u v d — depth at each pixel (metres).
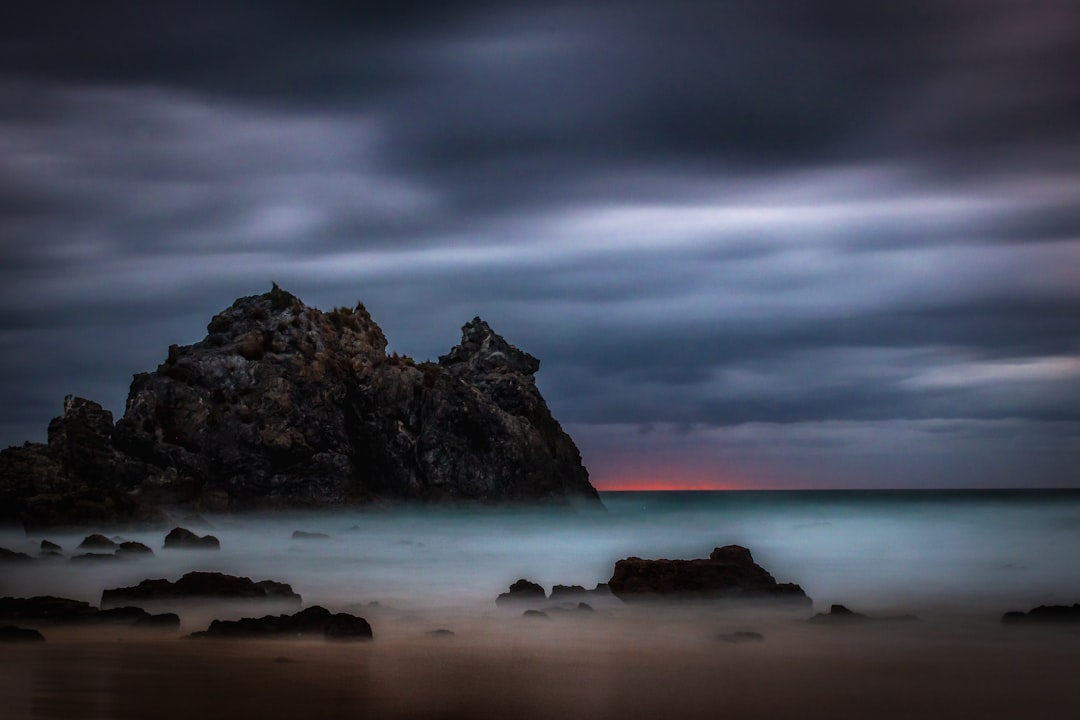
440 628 26.58
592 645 24.53
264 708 18.02
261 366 76.81
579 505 88.94
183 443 73.19
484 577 40.56
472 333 94.00
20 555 43.25
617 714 18.19
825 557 50.06
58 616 25.97
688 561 31.61
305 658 22.20
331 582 38.75
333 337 81.88
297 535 57.84
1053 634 25.97
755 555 51.25
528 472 83.19
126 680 19.81
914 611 31.31
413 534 64.94
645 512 108.25
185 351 78.94
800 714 18.33
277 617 25.16
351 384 79.75
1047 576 40.50
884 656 23.25
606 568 45.16
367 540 58.75
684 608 29.23
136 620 25.91
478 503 79.75
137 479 70.06
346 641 24.17
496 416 83.31
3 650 22.59
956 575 41.19
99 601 32.56
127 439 71.81
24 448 69.50
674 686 20.27
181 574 39.88
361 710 18.09
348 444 77.50
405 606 31.45
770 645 24.58
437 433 81.75
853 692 19.91
